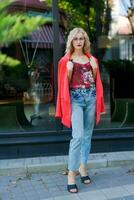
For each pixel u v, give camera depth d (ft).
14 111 18.85
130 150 18.47
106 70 20.95
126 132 18.60
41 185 14.21
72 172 13.25
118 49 21.65
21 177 15.28
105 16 21.49
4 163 16.57
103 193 13.05
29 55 18.69
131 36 21.61
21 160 17.12
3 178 15.25
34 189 13.78
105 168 16.21
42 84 18.66
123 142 18.38
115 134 18.44
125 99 20.26
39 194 13.20
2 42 6.47
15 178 15.21
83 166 14.10
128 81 20.65
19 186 14.16
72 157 13.09
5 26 6.39
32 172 15.80
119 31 21.81
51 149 17.84
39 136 17.90
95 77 13.24
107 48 21.54
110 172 15.62
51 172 15.89
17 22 6.44
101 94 13.32
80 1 19.98
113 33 22.09
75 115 12.90
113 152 18.17
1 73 18.89
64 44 18.44
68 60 12.94
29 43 18.48
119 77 20.72
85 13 20.35
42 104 18.53
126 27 21.76
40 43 18.48
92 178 14.82
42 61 18.71
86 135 13.84
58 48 18.20
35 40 18.43
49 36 18.31
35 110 18.67
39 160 17.01
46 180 14.80
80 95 12.89
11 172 15.69
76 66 12.88
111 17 21.70
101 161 16.24
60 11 18.61
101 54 21.42
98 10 21.12
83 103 13.01
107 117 19.60
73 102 12.98
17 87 18.98
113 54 21.57
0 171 15.62
